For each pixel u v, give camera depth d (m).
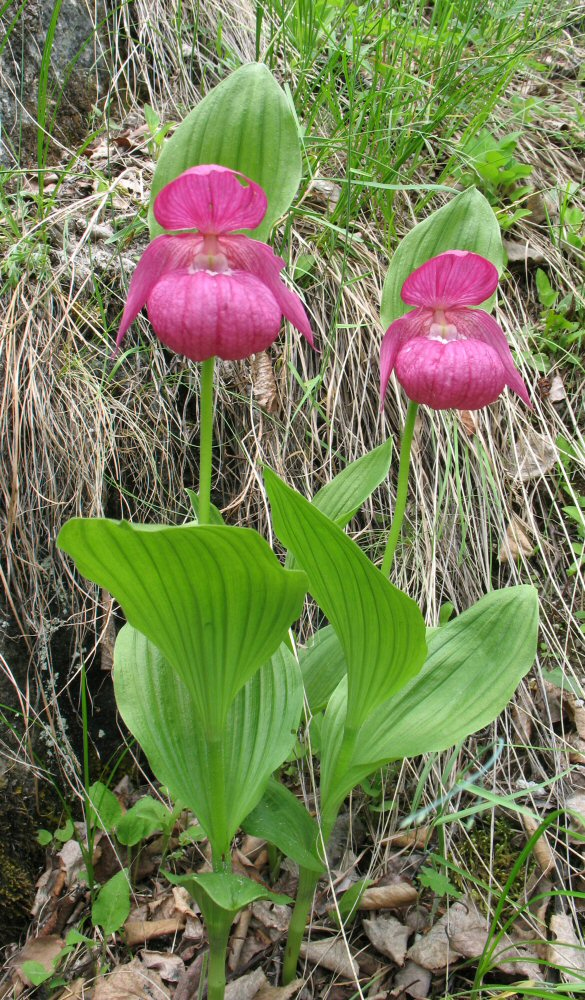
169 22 0.76
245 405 0.60
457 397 0.42
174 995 0.47
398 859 0.52
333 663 0.52
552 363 0.66
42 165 0.61
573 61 0.86
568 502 0.63
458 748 0.53
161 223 0.40
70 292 0.57
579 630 0.58
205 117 0.40
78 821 0.54
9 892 0.51
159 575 0.37
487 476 0.61
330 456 0.60
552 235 0.69
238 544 0.35
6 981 0.49
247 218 0.40
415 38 0.71
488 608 0.47
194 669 0.40
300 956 0.49
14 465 0.53
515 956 0.48
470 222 0.44
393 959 0.48
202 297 0.38
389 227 0.65
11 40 0.66
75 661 0.55
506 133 0.76
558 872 0.51
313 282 0.63
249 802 0.45
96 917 0.49
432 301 0.44
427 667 0.47
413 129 0.68
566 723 0.57
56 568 0.54
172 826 0.51
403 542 0.60
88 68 0.72
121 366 0.58
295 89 0.69
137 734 0.45
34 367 0.55
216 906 0.43
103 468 0.55
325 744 0.48
